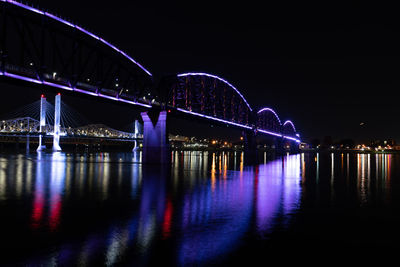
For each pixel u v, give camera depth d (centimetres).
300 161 13575
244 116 16750
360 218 2786
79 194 3844
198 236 2234
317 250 1997
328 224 2577
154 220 2645
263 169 8419
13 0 4825
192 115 10681
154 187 4522
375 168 9219
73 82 6034
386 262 1830
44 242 2084
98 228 2402
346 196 3944
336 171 7950
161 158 8644
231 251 1966
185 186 4684
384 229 2448
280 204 3378
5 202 3316
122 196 3759
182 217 2753
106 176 5762
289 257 1886
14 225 2458
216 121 12850
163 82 8962
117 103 7538
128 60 7694
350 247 2053
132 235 2245
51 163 8850
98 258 1839
